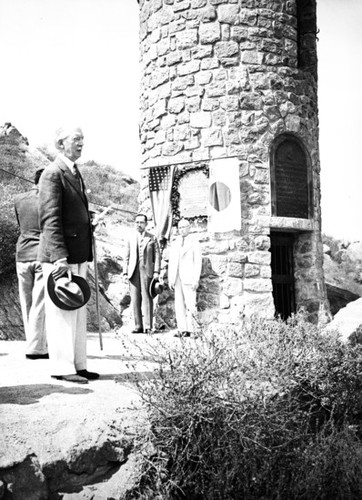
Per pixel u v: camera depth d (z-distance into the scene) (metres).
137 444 4.60
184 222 11.42
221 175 12.13
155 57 13.13
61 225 5.51
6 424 4.34
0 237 13.30
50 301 5.55
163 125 12.88
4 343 9.17
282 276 12.96
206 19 12.59
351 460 5.38
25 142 27.11
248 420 4.94
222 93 12.40
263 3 12.70
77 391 5.20
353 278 30.02
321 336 6.72
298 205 12.77
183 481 4.76
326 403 6.03
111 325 15.31
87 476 4.36
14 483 4.03
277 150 12.59
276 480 5.05
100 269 18.06
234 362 5.47
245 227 12.09
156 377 5.29
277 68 12.70
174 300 12.59
